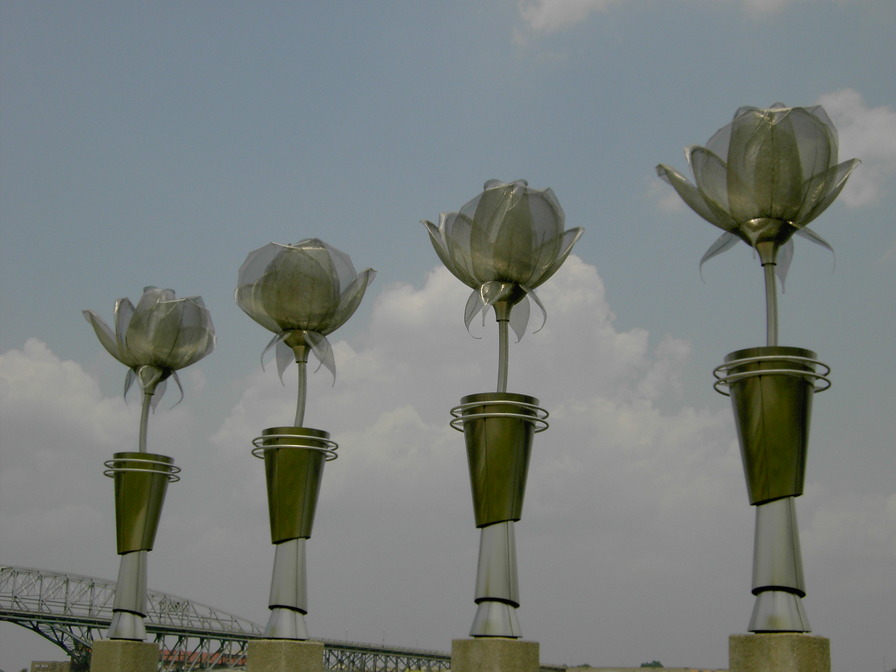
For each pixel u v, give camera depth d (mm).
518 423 20219
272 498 23594
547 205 21391
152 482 27656
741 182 18938
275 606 22969
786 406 17719
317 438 23875
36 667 55844
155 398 29266
